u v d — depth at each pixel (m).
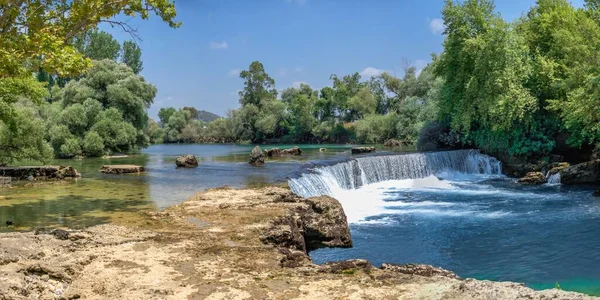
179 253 10.02
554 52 34.38
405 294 7.32
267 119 90.56
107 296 7.41
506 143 33.62
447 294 7.10
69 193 20.44
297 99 90.56
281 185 20.67
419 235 16.06
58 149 47.12
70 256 9.53
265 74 103.81
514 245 14.70
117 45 86.06
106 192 20.70
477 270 12.43
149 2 15.56
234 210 15.09
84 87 54.44
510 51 33.34
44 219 14.56
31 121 28.48
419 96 67.94
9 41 10.81
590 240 15.05
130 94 55.50
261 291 7.63
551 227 16.92
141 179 25.80
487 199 23.41
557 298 6.18
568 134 32.38
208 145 89.69
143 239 11.23
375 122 70.25
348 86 98.94
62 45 12.51
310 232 14.50
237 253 10.08
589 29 30.22
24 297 7.06
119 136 51.06
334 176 26.33
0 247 9.73
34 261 9.02
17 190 21.58
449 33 38.00
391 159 30.88
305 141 87.81
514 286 6.93
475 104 34.88
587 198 22.72
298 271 8.84
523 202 22.20
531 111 32.28
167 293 7.55
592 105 25.80
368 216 19.44
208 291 7.64
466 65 36.88
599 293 10.61
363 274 8.62
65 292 7.59
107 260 9.41
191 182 24.08
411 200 23.44
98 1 12.84
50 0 13.35
